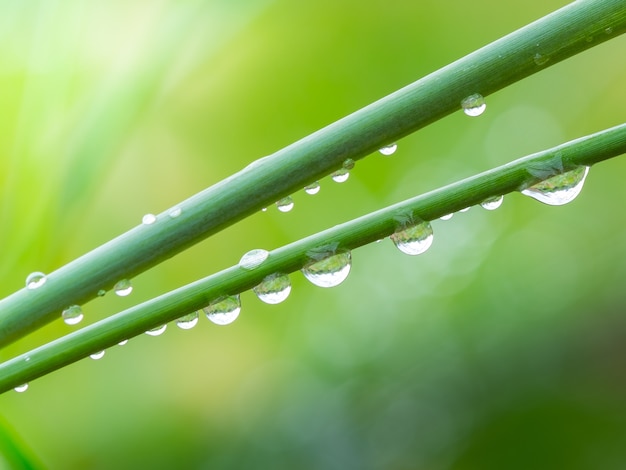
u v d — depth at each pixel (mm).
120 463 420
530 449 438
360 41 440
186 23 271
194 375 455
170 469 434
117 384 435
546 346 462
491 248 487
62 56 266
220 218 219
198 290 219
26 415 400
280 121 447
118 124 264
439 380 460
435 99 213
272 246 460
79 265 223
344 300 475
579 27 211
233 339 464
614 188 493
